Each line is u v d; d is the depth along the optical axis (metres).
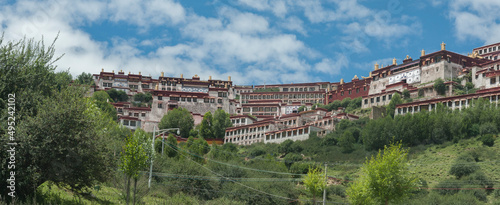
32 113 30.62
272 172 83.81
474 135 102.44
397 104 136.12
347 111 165.38
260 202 66.88
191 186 63.19
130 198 41.88
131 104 177.25
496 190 73.50
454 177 82.38
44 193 32.59
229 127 144.38
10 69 31.59
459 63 157.88
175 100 168.88
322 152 112.62
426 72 159.62
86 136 31.25
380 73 176.12
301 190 78.31
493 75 135.12
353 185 55.06
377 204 49.19
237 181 72.12
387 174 46.09
